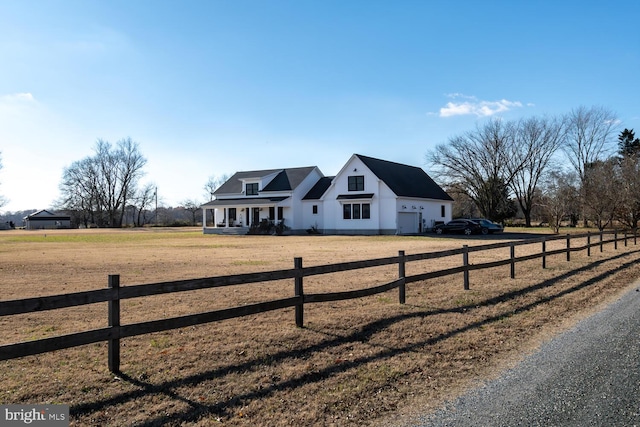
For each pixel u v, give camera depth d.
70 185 78.50
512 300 9.48
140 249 23.69
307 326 7.23
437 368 5.60
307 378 5.24
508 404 4.50
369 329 7.20
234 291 9.98
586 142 54.16
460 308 8.67
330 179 46.16
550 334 7.09
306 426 4.12
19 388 4.77
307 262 15.83
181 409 4.40
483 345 6.52
